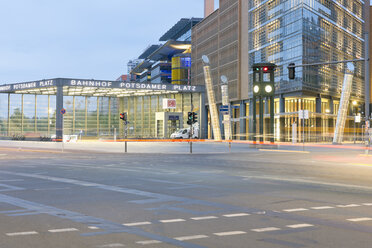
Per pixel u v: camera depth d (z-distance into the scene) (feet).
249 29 246.88
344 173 58.70
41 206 31.42
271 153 117.91
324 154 113.29
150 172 59.82
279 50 220.02
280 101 221.66
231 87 264.52
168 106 247.50
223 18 275.59
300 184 45.57
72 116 252.42
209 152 119.34
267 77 229.04
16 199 34.94
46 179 50.49
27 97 246.06
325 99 233.35
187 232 22.77
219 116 282.15
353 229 23.56
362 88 270.46
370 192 39.37
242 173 58.34
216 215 27.81
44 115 249.96
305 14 204.95
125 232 22.79
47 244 20.15
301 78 202.69
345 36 246.47
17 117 243.81
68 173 58.34
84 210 29.73
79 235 22.06
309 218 26.78
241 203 32.81
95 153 119.65
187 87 245.65
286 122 221.66
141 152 116.57
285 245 19.98
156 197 36.04
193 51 324.39
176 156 103.71
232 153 116.98
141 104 265.34
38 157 99.14
